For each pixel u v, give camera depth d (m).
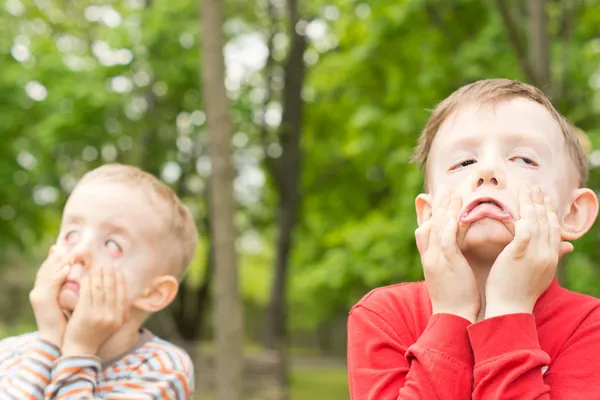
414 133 10.38
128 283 1.88
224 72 5.65
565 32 6.46
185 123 13.79
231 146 5.64
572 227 1.55
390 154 11.40
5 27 13.89
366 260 11.41
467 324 1.43
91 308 1.79
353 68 11.95
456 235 1.49
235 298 5.58
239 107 13.12
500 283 1.44
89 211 1.89
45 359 1.75
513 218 1.46
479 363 1.39
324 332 26.41
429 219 1.57
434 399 1.39
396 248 10.95
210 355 12.18
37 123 13.21
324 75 13.45
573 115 9.77
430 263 1.49
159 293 1.95
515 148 1.50
